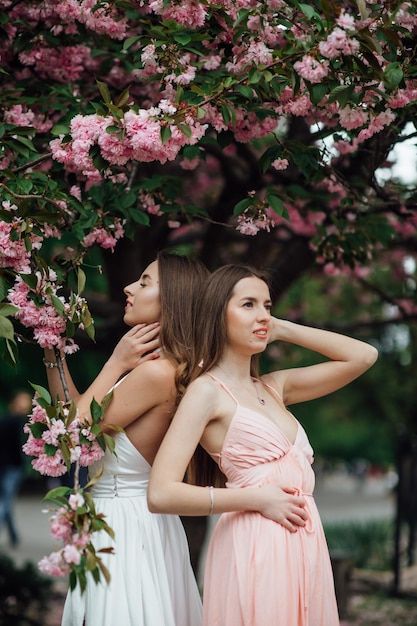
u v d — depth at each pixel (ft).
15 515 54.80
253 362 10.57
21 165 11.73
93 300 18.74
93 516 8.38
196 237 20.83
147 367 10.03
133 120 9.45
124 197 12.23
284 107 11.08
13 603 21.22
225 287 10.00
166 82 10.50
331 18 9.39
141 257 18.39
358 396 40.09
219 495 9.19
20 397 35.42
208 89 10.49
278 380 10.64
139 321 10.55
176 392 10.12
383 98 10.21
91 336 9.84
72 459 8.93
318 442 84.17
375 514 55.98
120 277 18.39
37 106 13.16
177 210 13.10
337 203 16.01
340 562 22.91
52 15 12.26
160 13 10.44
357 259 15.80
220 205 17.13
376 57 9.70
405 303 21.89
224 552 9.53
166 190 13.15
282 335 10.59
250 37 10.43
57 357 9.93
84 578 8.16
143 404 10.07
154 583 10.06
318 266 18.85
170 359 10.19
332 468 110.63
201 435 9.61
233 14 10.62
